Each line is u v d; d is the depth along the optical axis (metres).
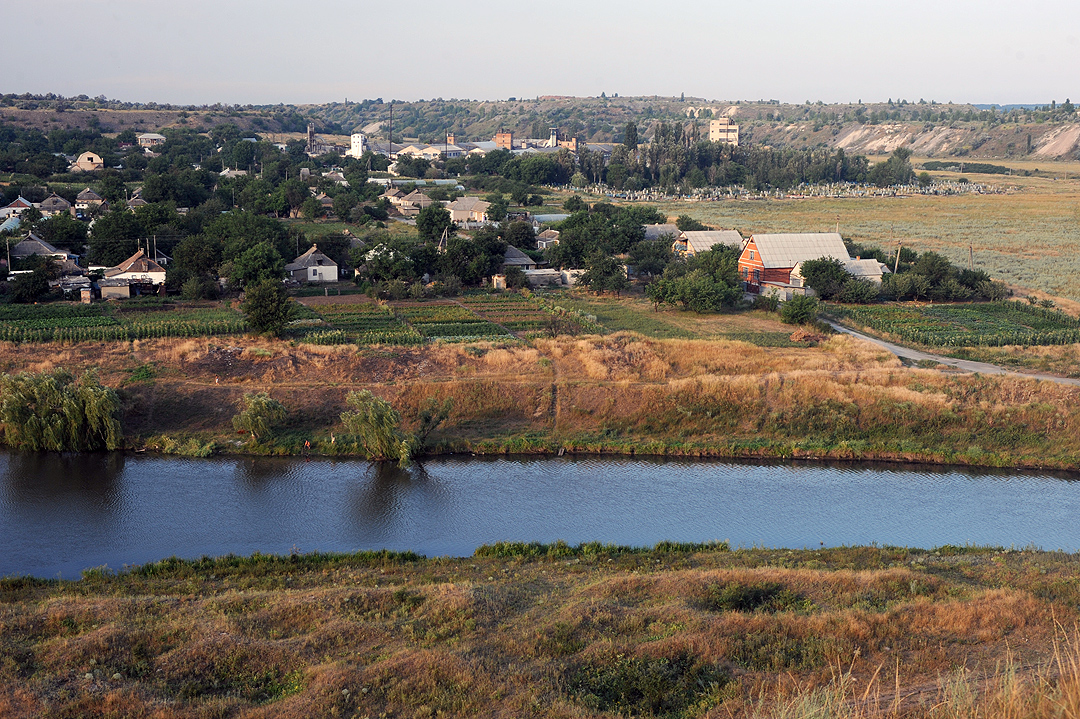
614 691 26.53
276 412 58.69
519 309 92.19
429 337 77.38
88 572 39.72
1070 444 58.84
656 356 72.06
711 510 50.03
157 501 50.25
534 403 63.97
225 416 61.38
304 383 65.56
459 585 35.94
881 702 23.48
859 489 53.22
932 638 29.70
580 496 51.91
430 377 67.00
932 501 51.50
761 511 49.94
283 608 33.22
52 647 29.67
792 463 57.59
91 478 53.34
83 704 25.75
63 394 57.22
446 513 49.34
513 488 53.06
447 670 27.42
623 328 84.44
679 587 35.53
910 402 62.38
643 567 40.09
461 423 62.06
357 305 91.06
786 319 86.69
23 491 51.12
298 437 59.31
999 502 51.41
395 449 56.75
